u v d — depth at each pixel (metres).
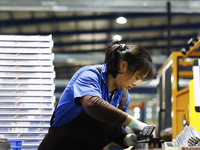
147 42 9.73
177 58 5.36
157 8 9.77
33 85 2.79
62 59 9.81
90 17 10.05
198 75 2.62
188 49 5.12
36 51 2.82
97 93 2.04
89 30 10.08
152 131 2.02
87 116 2.25
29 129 2.75
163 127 6.09
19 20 9.84
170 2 9.70
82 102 2.03
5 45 2.82
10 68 2.79
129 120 2.02
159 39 9.70
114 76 2.26
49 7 9.62
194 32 9.48
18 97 2.77
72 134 2.24
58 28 10.03
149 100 9.38
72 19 10.02
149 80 2.24
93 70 2.22
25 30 9.88
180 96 5.23
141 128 2.06
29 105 2.77
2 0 9.41
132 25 9.93
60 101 2.27
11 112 2.75
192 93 2.97
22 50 2.83
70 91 2.22
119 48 2.22
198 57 5.33
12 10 9.57
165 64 6.11
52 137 2.26
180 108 5.19
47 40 2.85
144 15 9.90
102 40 10.04
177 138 2.41
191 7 9.62
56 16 9.97
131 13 9.93
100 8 9.81
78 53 9.88
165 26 9.77
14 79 2.79
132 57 2.16
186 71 5.41
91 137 2.25
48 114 2.76
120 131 2.36
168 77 5.77
